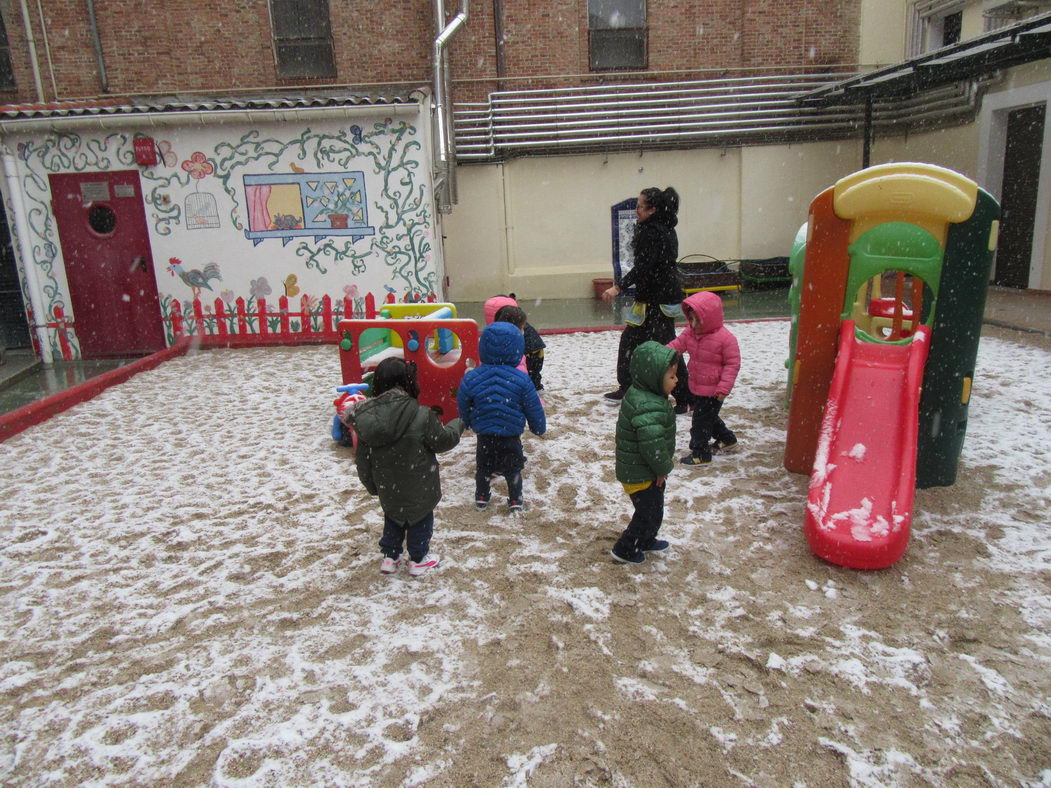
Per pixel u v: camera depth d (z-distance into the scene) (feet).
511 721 8.95
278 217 34.37
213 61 47.29
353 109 32.91
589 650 10.30
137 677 10.04
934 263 14.32
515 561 12.89
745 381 24.93
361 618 11.27
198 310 34.96
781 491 15.55
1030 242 42.22
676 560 12.74
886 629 10.59
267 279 34.91
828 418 13.97
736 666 9.87
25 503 16.37
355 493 16.29
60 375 31.71
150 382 28.25
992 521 13.78
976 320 14.40
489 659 10.18
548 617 11.12
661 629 10.75
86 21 45.83
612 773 8.11
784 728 8.73
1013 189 43.24
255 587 12.34
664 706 9.14
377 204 34.35
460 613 11.33
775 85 48.62
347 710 9.23
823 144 50.26
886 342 15.34
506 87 48.80
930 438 14.94
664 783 7.98
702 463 17.16
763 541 13.35
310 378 27.99
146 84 46.93
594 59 49.44
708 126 48.49
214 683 9.81
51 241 33.83
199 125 33.27
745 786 7.91
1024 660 9.82
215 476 17.67
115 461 19.07
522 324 19.16
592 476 16.76
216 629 11.15
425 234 34.63
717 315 16.38
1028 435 18.24
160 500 16.29
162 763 8.49
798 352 15.88
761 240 50.98
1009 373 24.30
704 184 50.34
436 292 36.96
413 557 12.46
